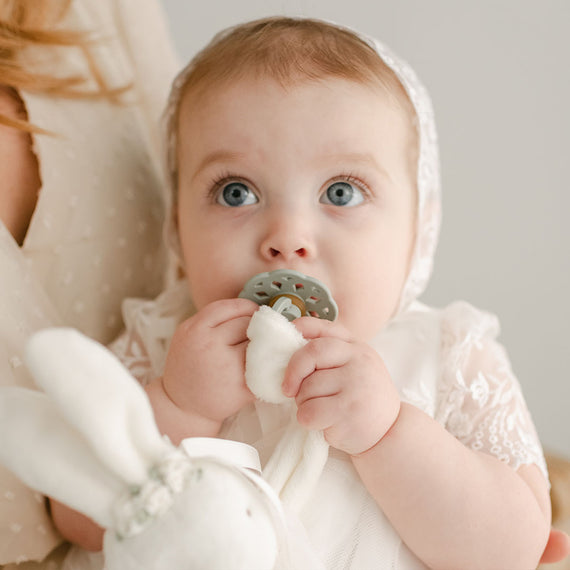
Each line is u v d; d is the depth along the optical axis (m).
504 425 0.84
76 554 0.78
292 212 0.77
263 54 0.83
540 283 1.52
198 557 0.44
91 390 0.42
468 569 0.70
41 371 0.40
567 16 1.35
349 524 0.70
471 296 1.58
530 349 1.56
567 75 1.38
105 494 0.44
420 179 0.90
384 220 0.80
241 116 0.79
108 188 0.95
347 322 0.79
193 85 0.89
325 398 0.64
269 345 0.64
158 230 1.06
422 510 0.68
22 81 0.88
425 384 0.84
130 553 0.44
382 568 0.68
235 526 0.46
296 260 0.75
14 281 0.75
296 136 0.77
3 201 0.81
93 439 0.42
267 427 0.74
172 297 0.97
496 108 1.44
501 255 1.53
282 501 0.64
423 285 1.00
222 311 0.71
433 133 0.95
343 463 0.73
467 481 0.70
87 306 0.91
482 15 1.40
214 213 0.80
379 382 0.65
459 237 1.54
